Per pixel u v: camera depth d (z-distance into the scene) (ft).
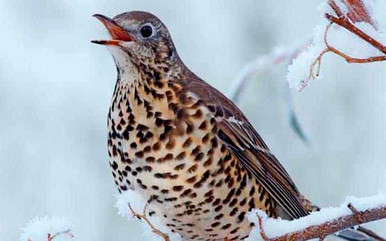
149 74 35.88
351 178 55.93
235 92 35.04
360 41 26.27
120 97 35.86
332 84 57.93
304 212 39.40
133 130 35.14
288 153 56.18
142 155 34.99
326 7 25.77
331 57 57.98
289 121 36.42
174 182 34.86
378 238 38.42
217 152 35.37
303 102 57.00
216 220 35.94
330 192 55.52
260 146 38.22
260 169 37.52
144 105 35.24
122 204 35.06
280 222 31.01
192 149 34.88
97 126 59.93
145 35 36.11
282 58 34.22
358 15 25.96
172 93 35.58
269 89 56.18
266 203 37.73
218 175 35.35
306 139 36.73
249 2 61.57
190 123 35.06
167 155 34.78
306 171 55.83
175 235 37.01
